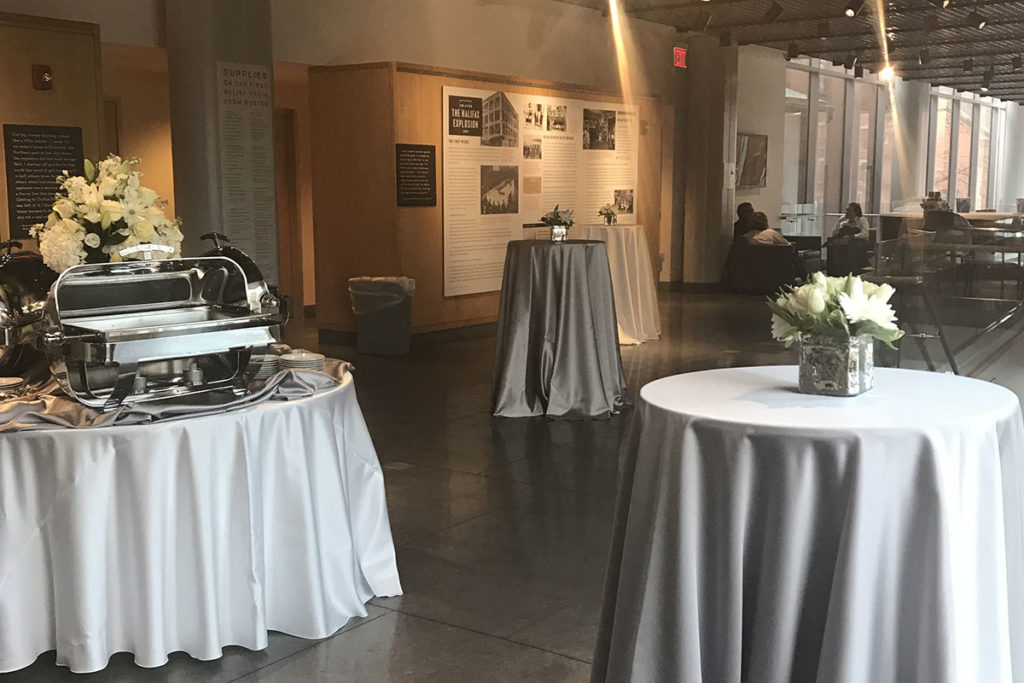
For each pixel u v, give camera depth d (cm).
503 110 1036
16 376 327
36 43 647
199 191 753
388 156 905
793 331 237
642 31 1323
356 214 935
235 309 324
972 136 2667
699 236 1464
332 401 329
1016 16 1334
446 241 978
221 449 293
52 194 662
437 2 995
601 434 607
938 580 195
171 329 295
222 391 316
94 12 709
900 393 237
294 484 311
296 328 1068
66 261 306
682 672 212
